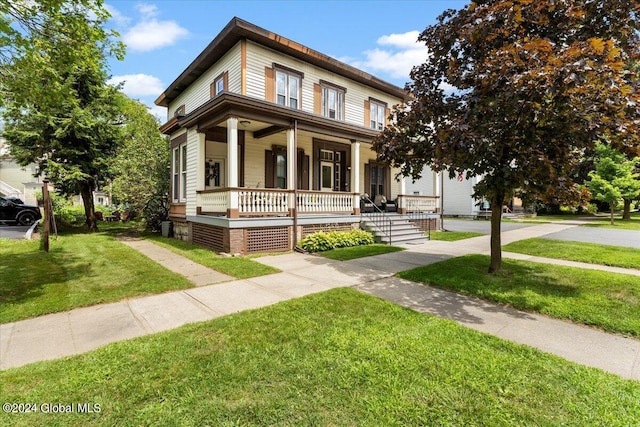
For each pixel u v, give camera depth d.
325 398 2.49
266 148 12.42
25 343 3.47
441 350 3.27
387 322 4.01
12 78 5.38
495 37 5.23
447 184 25.19
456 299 5.04
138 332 3.76
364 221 11.84
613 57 4.18
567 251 8.66
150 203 14.42
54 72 5.50
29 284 5.67
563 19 5.08
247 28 10.02
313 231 10.38
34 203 26.16
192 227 11.07
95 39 5.79
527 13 5.06
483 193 5.75
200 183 10.54
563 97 4.07
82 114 13.24
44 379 2.74
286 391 2.58
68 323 4.04
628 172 15.91
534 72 3.98
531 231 13.70
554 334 3.75
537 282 5.71
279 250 9.45
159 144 15.30
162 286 5.61
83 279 6.04
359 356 3.14
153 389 2.60
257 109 8.98
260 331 3.72
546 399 2.49
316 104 12.53
